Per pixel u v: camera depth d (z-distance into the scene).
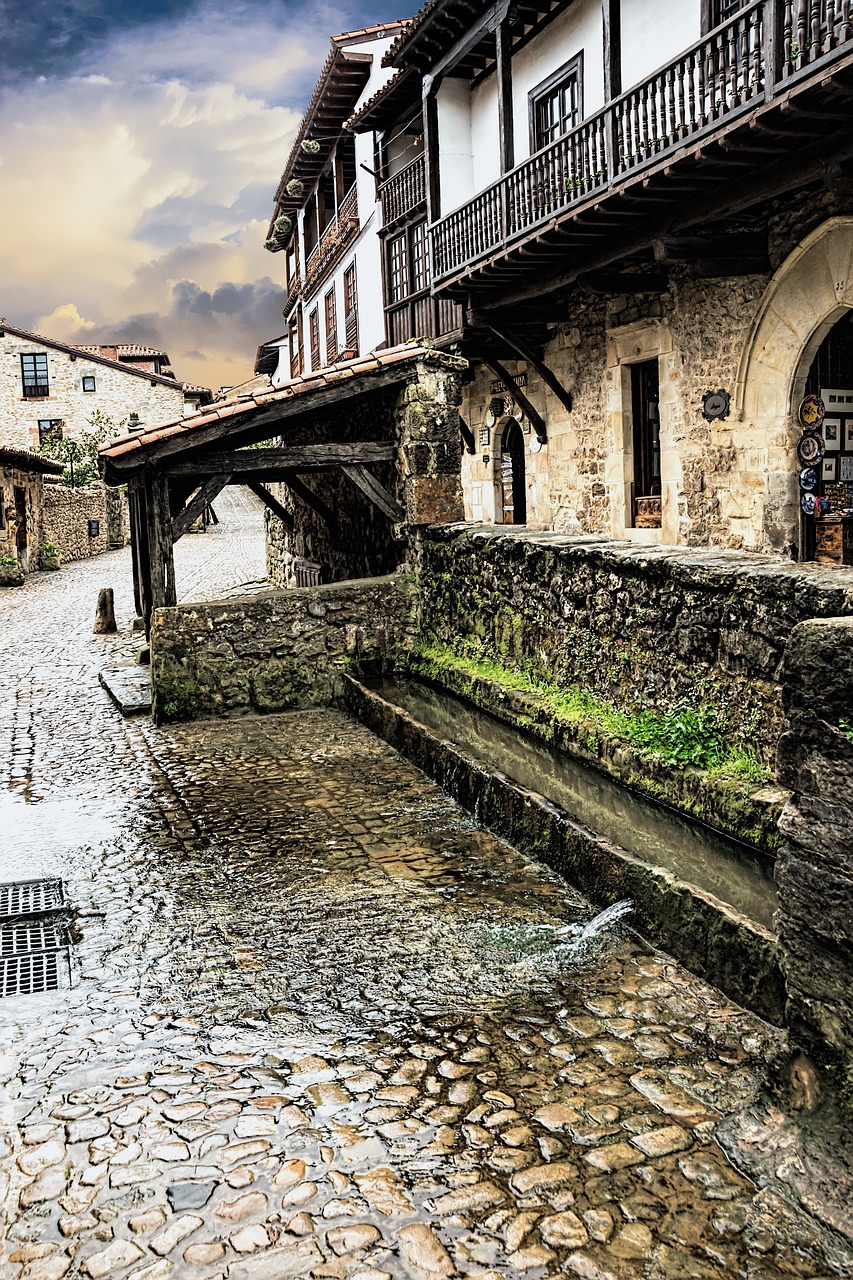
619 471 11.74
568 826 4.64
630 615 5.82
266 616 8.74
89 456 39.69
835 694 2.50
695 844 4.57
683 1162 2.68
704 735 5.09
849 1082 2.49
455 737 6.89
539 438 13.66
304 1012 3.59
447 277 11.66
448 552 8.59
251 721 8.48
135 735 8.06
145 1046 3.38
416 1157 2.74
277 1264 2.37
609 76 8.93
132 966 3.99
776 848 4.27
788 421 8.84
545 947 4.01
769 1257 2.33
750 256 8.67
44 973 3.94
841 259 7.87
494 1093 3.03
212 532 37.88
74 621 15.64
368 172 18.66
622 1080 3.07
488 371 15.34
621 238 9.20
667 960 3.84
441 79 12.81
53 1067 3.26
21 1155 2.80
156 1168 2.73
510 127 10.96
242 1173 2.70
